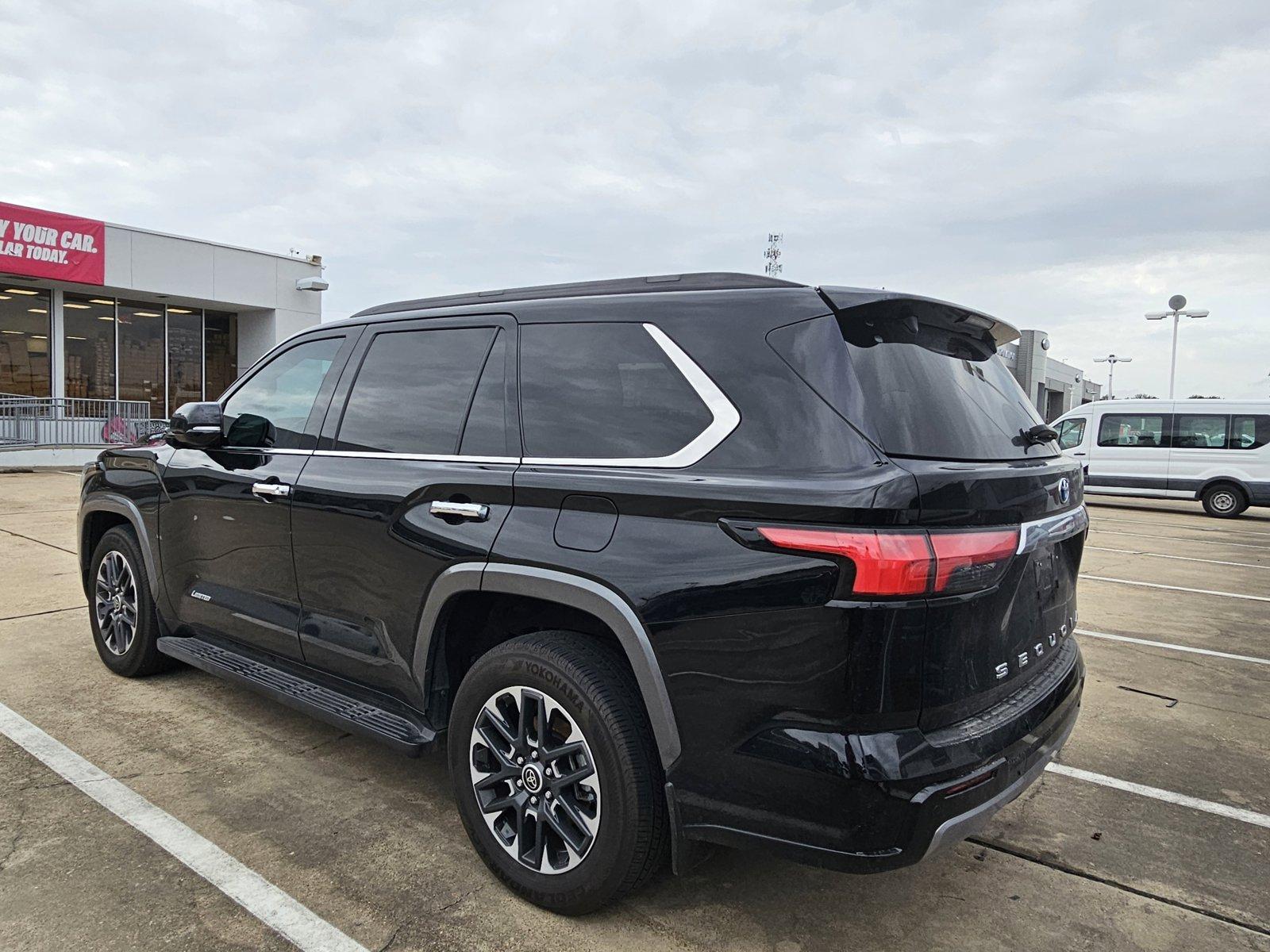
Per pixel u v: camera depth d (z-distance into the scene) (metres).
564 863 2.41
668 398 2.37
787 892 2.62
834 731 1.96
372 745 3.63
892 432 2.07
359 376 3.25
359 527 2.96
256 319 22.06
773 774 2.02
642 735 2.28
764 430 2.16
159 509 3.97
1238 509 14.77
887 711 1.94
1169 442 15.40
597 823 2.31
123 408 19.81
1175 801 3.37
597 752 2.29
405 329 3.17
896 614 1.93
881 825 1.92
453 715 2.64
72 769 3.30
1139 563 9.30
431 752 2.77
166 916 2.39
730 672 2.08
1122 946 2.42
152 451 4.10
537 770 2.45
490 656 2.55
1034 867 2.84
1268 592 7.70
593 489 2.36
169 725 3.77
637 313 2.53
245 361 22.38
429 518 2.73
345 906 2.46
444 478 2.71
